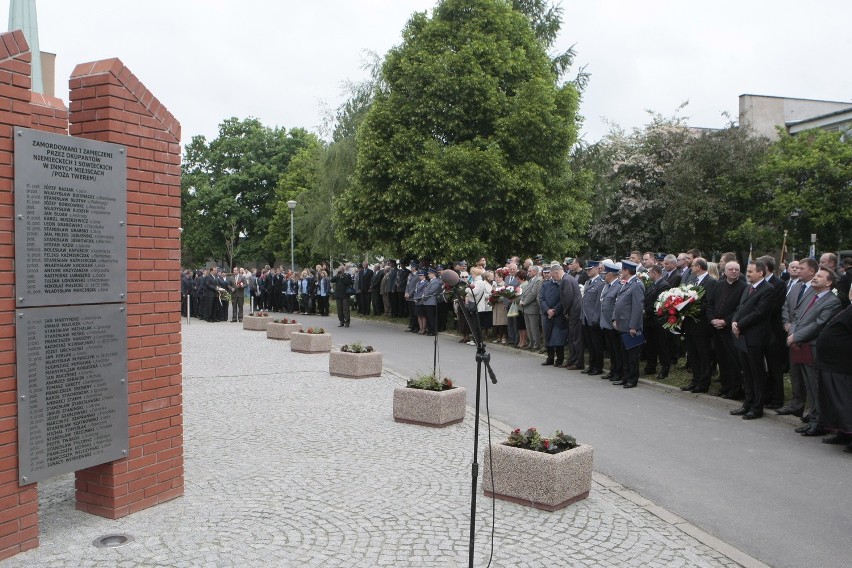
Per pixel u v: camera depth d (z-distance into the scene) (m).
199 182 56.09
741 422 9.23
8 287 4.63
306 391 10.99
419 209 22.31
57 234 4.93
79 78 5.43
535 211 21.81
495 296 16.53
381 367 12.56
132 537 5.05
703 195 30.91
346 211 23.50
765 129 41.62
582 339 13.45
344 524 5.32
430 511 5.64
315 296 29.30
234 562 4.61
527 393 11.12
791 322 9.48
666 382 11.80
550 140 22.58
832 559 5.02
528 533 5.22
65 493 6.08
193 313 30.06
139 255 5.59
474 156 21.12
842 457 7.61
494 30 23.58
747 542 5.31
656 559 4.82
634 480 6.76
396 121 22.58
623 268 11.80
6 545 4.65
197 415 9.19
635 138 36.62
